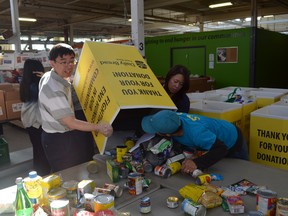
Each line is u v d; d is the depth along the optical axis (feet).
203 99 9.87
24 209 3.59
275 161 7.19
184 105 7.29
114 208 3.77
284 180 4.86
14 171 11.28
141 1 9.25
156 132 5.05
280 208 3.47
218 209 3.97
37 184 4.01
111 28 43.09
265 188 4.37
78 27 41.16
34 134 9.60
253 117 7.43
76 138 6.55
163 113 4.95
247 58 20.72
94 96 5.21
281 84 26.48
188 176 5.04
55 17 31.30
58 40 49.78
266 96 10.12
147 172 5.23
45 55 12.28
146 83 5.35
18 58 12.46
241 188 4.45
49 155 6.50
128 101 4.74
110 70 5.14
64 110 5.53
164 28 41.68
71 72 6.21
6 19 31.53
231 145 5.90
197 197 3.98
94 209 3.67
